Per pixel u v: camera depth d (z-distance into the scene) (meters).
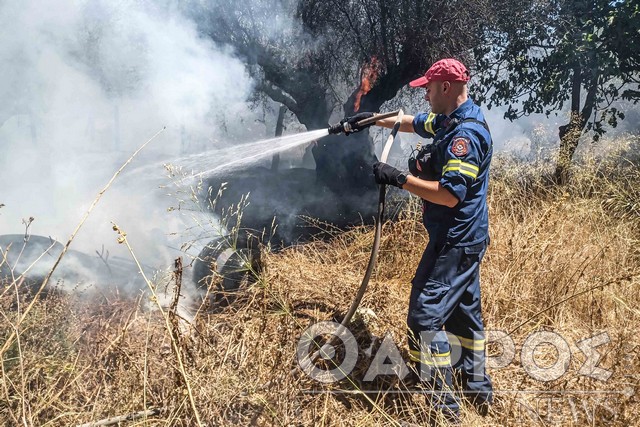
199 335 2.86
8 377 2.40
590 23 7.22
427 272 2.88
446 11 7.75
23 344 2.62
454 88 2.94
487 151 2.87
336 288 3.80
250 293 3.44
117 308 3.33
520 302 3.66
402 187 2.85
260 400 2.61
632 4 6.73
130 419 2.45
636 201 4.99
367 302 3.62
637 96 7.43
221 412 2.57
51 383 2.52
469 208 2.84
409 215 4.84
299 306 3.59
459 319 2.96
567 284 3.68
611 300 3.52
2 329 2.71
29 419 2.23
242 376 2.70
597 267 3.95
